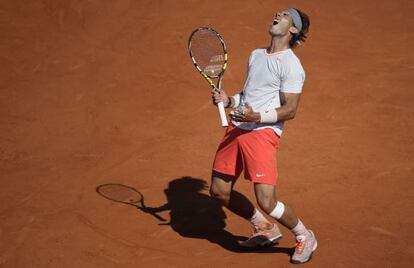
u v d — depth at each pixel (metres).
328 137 32.59
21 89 40.00
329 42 44.38
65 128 35.22
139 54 44.00
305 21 21.31
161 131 34.34
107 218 26.14
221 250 23.53
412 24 46.94
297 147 31.72
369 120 34.25
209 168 30.39
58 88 40.00
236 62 41.97
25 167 31.09
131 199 27.75
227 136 22.02
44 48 45.25
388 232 24.11
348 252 22.81
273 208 21.41
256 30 46.53
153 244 24.09
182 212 26.62
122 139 33.69
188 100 37.75
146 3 51.16
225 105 22.06
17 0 51.78
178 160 31.20
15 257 23.42
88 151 32.53
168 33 46.62
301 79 20.91
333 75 39.69
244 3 50.53
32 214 26.61
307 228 24.58
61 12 49.91
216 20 48.25
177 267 22.36
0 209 27.11
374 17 48.09
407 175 28.56
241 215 23.12
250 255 23.09
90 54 44.31
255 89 21.50
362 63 41.28
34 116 36.69
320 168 29.61
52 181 29.58
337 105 36.06
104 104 37.78
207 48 24.97
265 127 21.19
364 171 29.12
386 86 38.06
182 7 50.38
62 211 26.81
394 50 43.09
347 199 26.80
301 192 27.53
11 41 46.03
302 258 22.09
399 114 34.75
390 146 31.38
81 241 24.39
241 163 22.25
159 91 39.03
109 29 47.66
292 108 20.83
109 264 22.75
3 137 34.25
